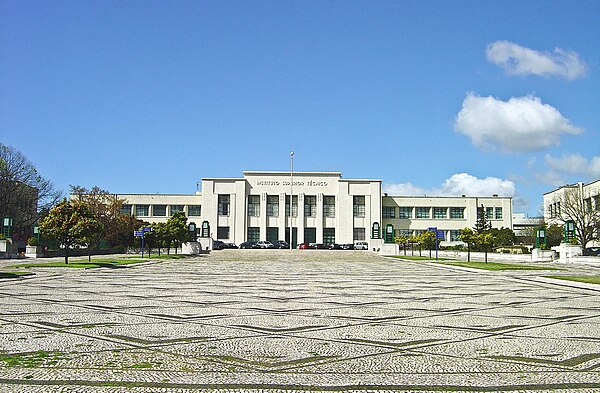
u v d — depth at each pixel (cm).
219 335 1112
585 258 5050
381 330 1191
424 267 4278
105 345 1003
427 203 9994
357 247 8750
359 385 753
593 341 1078
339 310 1526
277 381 770
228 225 9312
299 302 1722
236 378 784
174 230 6034
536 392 728
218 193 9369
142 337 1084
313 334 1134
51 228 3697
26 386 728
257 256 6153
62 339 1056
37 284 2370
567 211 7625
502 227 9438
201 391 719
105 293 1967
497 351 980
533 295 2028
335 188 9506
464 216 10019
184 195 9750
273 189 9456
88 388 723
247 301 1739
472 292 2134
